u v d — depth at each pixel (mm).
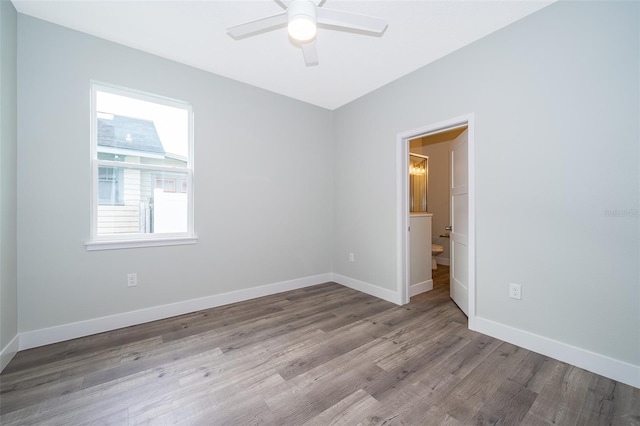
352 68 2719
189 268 2686
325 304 2939
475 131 2254
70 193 2125
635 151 1547
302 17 1477
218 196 2867
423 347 2000
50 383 1565
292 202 3484
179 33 2188
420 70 2693
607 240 1644
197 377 1634
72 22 2053
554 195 1844
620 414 1336
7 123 1787
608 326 1640
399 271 2949
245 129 3057
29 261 1972
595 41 1668
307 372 1687
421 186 5160
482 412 1351
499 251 2121
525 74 1965
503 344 2043
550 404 1406
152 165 2529
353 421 1288
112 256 2295
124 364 1769
